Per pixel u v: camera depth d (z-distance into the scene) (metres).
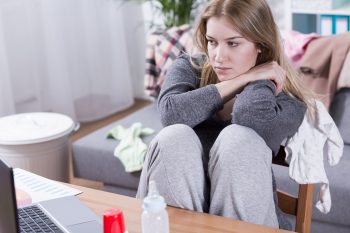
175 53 3.39
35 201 1.55
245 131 1.56
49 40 4.05
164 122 1.80
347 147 2.87
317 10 3.64
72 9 4.29
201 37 1.77
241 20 1.61
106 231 1.24
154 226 1.24
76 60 4.39
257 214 1.54
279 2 4.17
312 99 1.80
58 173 2.74
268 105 1.64
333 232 2.50
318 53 3.07
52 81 4.12
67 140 2.79
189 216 1.47
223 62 1.68
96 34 4.46
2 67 3.73
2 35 3.71
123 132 2.96
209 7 1.66
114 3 4.50
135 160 2.74
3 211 1.16
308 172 1.73
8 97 3.80
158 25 4.45
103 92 4.61
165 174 1.52
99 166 2.87
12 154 2.61
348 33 3.08
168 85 1.88
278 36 1.72
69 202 1.54
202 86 1.89
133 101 4.90
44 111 4.24
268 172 1.58
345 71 2.98
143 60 4.95
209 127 1.87
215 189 1.53
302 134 1.74
